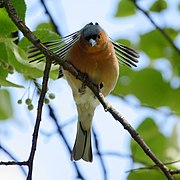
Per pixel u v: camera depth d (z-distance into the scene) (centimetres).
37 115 790
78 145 1090
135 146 1199
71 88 1022
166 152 1227
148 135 1235
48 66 789
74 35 956
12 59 859
